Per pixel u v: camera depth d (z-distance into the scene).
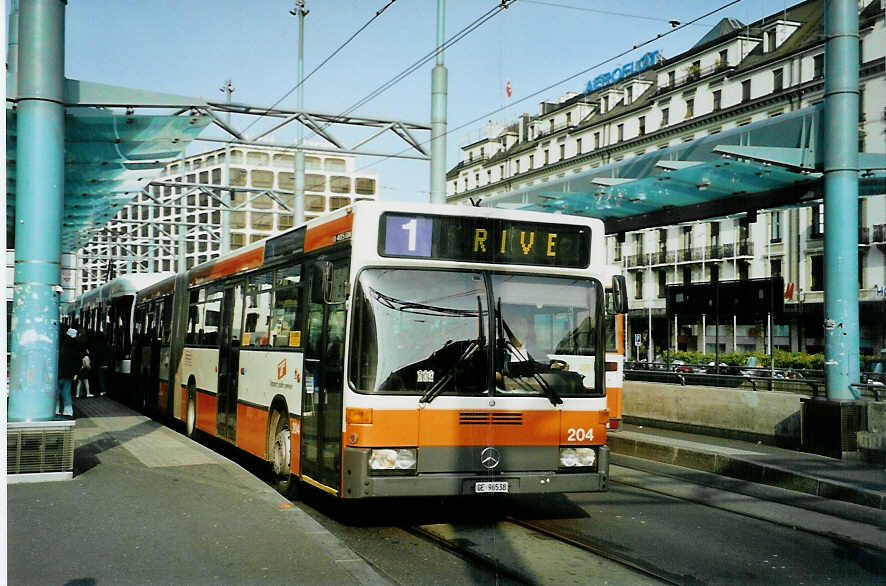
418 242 7.83
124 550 6.39
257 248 11.36
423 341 7.66
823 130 12.59
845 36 12.35
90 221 23.56
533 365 7.94
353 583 5.68
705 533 8.17
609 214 17.64
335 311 8.12
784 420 13.60
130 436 13.00
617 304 8.50
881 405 11.87
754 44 55.72
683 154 15.16
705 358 38.88
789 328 49.94
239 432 11.49
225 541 6.71
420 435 7.48
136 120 12.62
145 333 19.27
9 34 10.89
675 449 13.09
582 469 8.00
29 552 6.29
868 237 45.00
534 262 8.16
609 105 68.81
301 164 21.33
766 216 52.66
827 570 6.87
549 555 7.18
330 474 7.90
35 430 9.11
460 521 8.58
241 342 11.70
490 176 83.19
